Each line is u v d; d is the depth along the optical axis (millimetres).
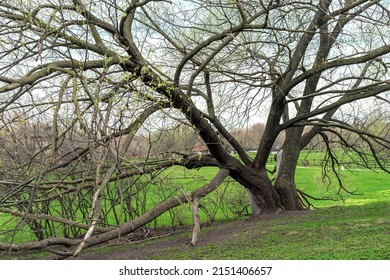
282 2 10547
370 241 7781
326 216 11750
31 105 8375
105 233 10055
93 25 9664
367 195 22438
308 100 15242
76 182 10789
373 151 15625
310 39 13070
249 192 15094
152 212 11031
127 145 9648
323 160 18406
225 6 11508
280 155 17016
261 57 11883
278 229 10398
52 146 7344
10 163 11094
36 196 11516
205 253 8727
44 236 13828
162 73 9484
